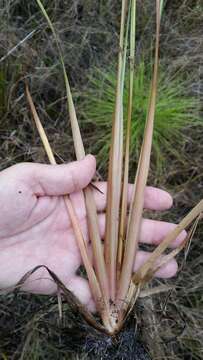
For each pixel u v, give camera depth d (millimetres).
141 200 222
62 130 299
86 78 304
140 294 230
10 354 268
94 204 225
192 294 275
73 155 294
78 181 219
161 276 239
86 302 232
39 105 295
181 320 267
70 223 229
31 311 269
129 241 223
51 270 228
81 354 241
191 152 292
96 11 310
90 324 226
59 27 305
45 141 231
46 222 225
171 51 306
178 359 259
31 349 261
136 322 233
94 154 294
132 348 231
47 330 262
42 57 302
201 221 282
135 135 274
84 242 222
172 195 284
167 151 292
